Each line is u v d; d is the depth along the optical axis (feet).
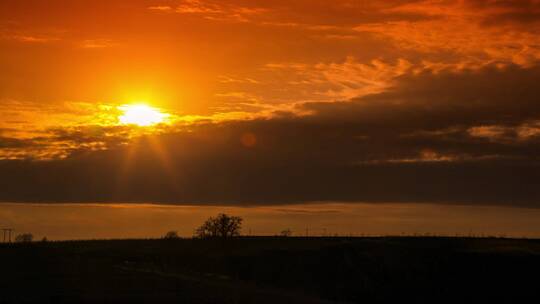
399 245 228.22
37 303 130.93
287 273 206.90
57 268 191.21
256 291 161.58
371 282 197.26
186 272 196.54
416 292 189.37
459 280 196.54
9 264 200.03
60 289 148.87
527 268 201.05
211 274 196.95
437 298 185.16
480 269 201.87
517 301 181.06
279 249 233.35
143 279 169.27
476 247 226.17
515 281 193.67
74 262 209.26
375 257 214.90
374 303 180.04
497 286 191.01
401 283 195.93
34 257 223.71
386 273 203.41
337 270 208.03
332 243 239.50
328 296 180.65
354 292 187.83
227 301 136.98
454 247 225.56
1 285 154.81
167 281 167.12
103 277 171.63
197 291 150.10
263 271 209.05
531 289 188.03
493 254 212.23
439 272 201.87
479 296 185.68
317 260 215.72
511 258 208.03
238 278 193.06
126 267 199.82
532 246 228.63
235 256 226.58
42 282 160.35
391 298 184.55
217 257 227.81
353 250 223.51
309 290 185.57
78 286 153.99
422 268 205.57
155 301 133.28
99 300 134.21
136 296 139.85
